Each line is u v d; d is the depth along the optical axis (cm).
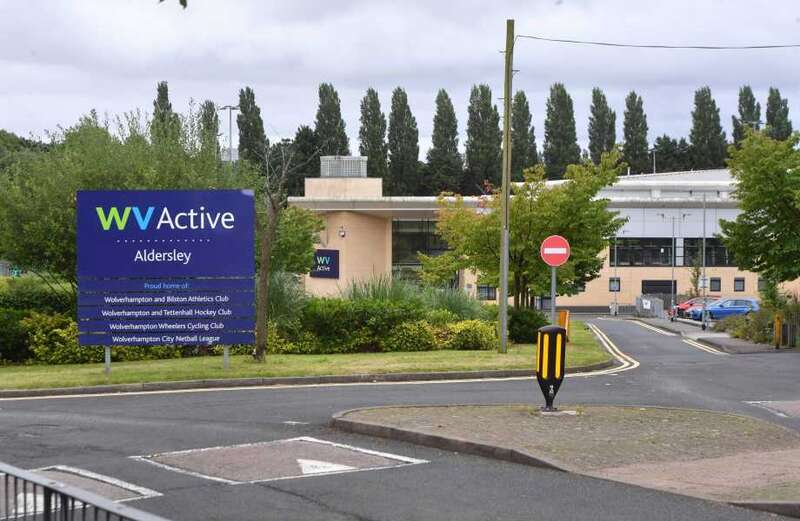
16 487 516
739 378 2045
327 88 9388
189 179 2670
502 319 2508
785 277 3391
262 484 877
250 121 8494
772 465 943
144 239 1939
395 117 9756
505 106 2511
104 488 866
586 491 834
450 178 9788
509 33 2500
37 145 2797
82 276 1927
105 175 2539
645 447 1031
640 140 10581
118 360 2348
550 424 1177
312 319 2553
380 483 876
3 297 2603
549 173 10069
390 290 2908
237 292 1969
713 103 10756
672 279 7012
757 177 3253
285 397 1606
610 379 2005
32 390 1692
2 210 2494
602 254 7369
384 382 1898
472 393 1666
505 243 2509
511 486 857
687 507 771
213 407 1472
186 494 838
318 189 5984
